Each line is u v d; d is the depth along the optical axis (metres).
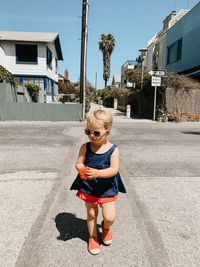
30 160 6.43
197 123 16.50
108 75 57.34
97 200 2.58
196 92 18.23
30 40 25.08
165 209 3.74
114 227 3.20
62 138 9.85
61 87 47.59
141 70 23.05
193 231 3.14
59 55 33.28
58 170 5.59
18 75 26.06
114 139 9.70
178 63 25.11
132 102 26.20
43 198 4.06
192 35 22.03
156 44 32.97
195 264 2.52
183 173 5.49
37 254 2.64
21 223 3.26
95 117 2.41
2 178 5.02
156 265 2.50
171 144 8.79
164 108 17.94
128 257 2.62
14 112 17.25
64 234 3.03
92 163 2.54
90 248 2.69
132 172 5.52
